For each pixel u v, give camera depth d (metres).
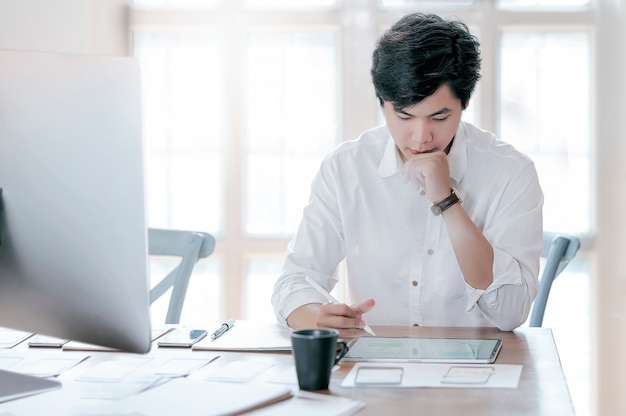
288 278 1.73
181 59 3.14
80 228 1.19
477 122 3.05
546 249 2.01
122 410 1.05
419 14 1.59
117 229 1.17
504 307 1.57
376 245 1.83
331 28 3.08
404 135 1.63
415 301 1.81
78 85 1.17
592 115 3.04
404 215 1.80
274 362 1.34
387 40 1.56
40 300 1.25
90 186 1.17
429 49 1.52
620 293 3.01
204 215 3.17
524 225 1.70
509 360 1.33
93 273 1.19
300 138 3.13
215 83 3.14
